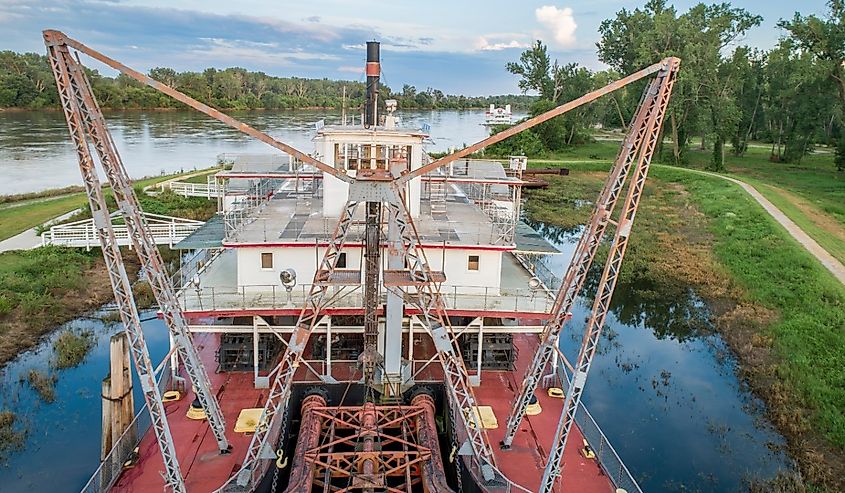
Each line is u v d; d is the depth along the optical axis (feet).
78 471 83.66
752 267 175.73
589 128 522.06
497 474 71.10
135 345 65.57
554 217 253.03
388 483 77.56
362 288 98.84
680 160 354.33
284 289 99.86
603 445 78.23
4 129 433.07
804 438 95.81
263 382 93.30
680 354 127.03
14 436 90.33
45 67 609.42
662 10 391.86
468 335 100.83
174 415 86.74
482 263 100.53
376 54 112.78
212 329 92.53
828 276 158.92
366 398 85.97
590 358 67.77
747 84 378.53
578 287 72.95
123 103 615.16
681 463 89.61
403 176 76.48
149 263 70.28
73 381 108.17
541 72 464.24
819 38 286.46
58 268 155.12
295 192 135.33
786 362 119.03
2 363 113.91
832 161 362.53
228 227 107.14
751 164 352.90
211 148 396.98
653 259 193.06
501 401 91.91
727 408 105.50
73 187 251.39
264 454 72.79
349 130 108.47
